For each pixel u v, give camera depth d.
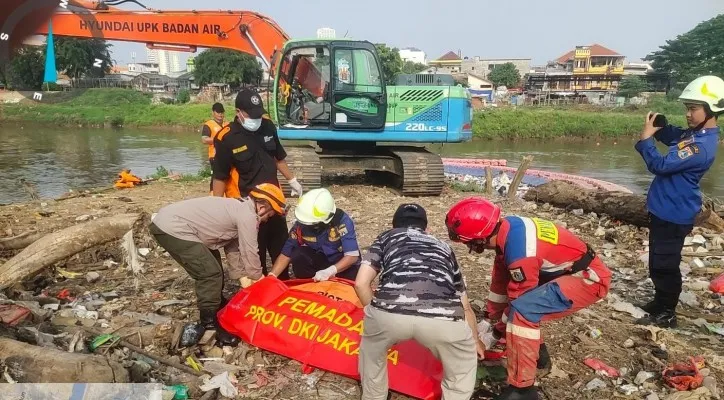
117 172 21.58
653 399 3.58
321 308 4.02
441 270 3.12
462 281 3.34
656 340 4.39
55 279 5.58
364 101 10.74
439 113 11.02
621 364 4.05
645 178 23.70
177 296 5.13
